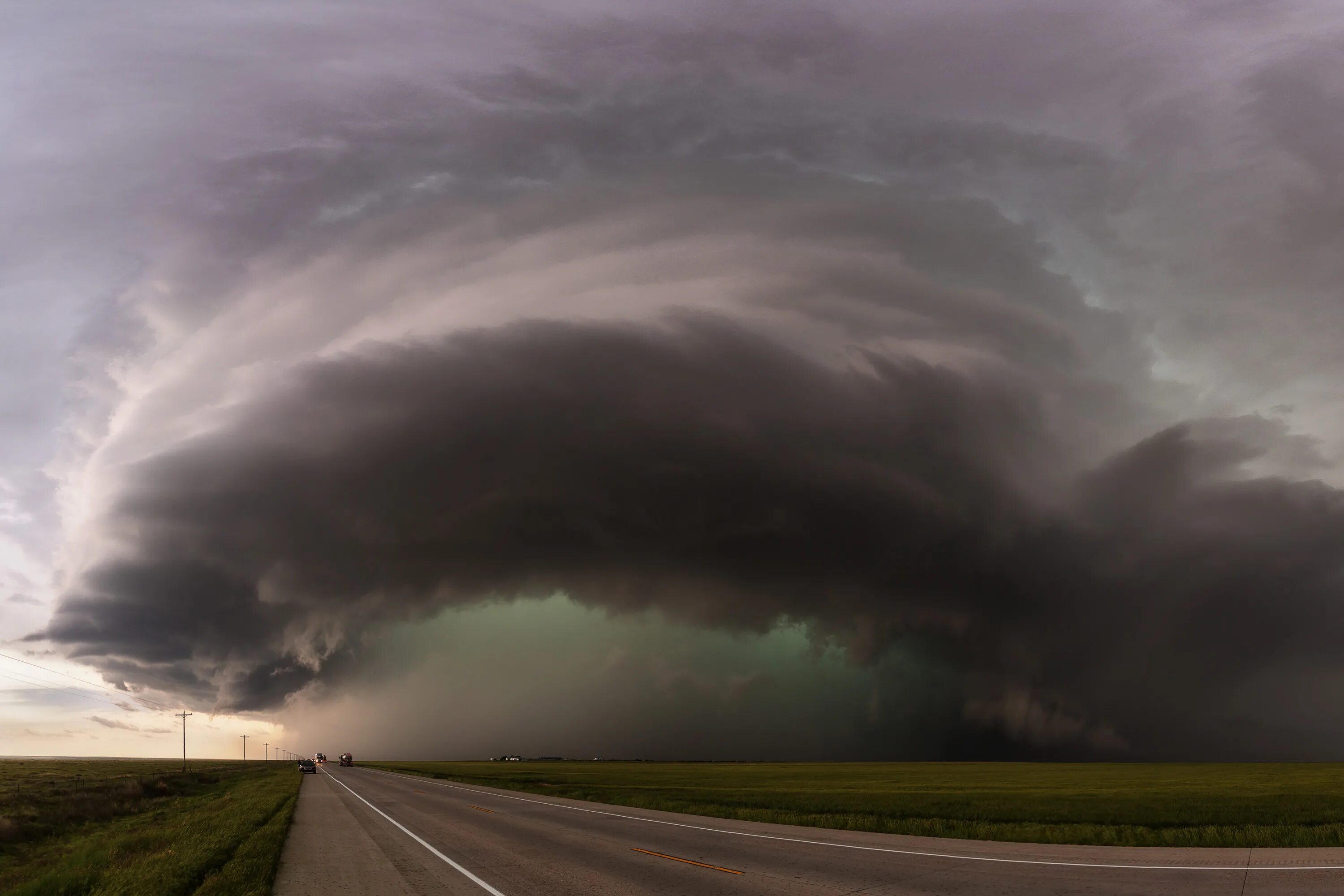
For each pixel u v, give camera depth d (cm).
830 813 3675
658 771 13450
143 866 2194
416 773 12125
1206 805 4153
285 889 1769
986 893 1456
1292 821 3031
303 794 5838
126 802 5775
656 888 1617
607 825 3138
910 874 1700
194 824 3569
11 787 7325
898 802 4628
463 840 2642
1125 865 1739
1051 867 1741
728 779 9362
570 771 13538
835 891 1524
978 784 7806
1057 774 10988
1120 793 5750
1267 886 1459
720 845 2339
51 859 2958
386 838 2762
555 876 1809
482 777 10100
